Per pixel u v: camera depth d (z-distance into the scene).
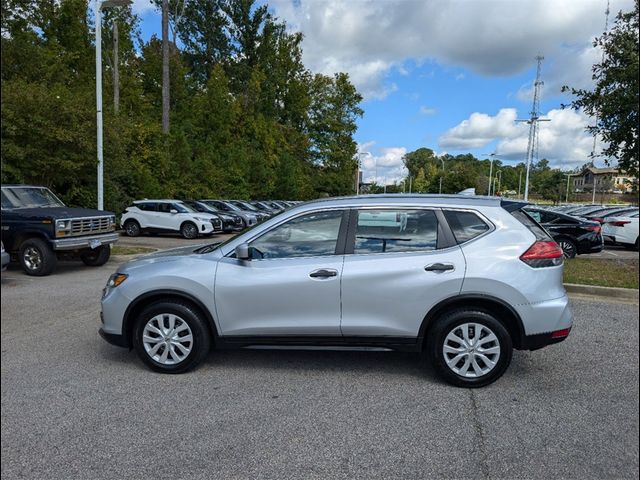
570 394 4.19
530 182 96.12
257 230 4.67
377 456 3.21
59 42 29.19
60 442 3.38
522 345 4.26
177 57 42.00
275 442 3.38
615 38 9.23
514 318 4.22
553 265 4.31
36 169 15.22
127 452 3.25
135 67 35.50
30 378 4.51
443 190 87.88
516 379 4.53
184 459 3.18
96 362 4.94
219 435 3.48
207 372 4.68
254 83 47.84
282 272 4.43
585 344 5.59
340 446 3.33
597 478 2.98
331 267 4.38
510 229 4.39
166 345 4.60
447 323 4.27
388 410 3.88
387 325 4.34
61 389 4.26
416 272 4.29
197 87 48.62
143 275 4.61
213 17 52.94
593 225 12.60
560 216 12.80
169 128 30.86
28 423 3.64
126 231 20.69
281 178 43.62
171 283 4.54
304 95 55.56
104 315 4.72
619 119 9.38
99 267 11.12
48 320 6.50
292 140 52.81
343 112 60.59
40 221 9.70
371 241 4.48
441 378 4.46
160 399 4.07
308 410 3.87
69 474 3.01
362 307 4.34
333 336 4.41
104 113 18.31
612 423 3.67
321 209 4.63
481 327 4.26
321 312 4.39
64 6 28.84
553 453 3.26
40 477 2.98
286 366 4.85
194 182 30.62
